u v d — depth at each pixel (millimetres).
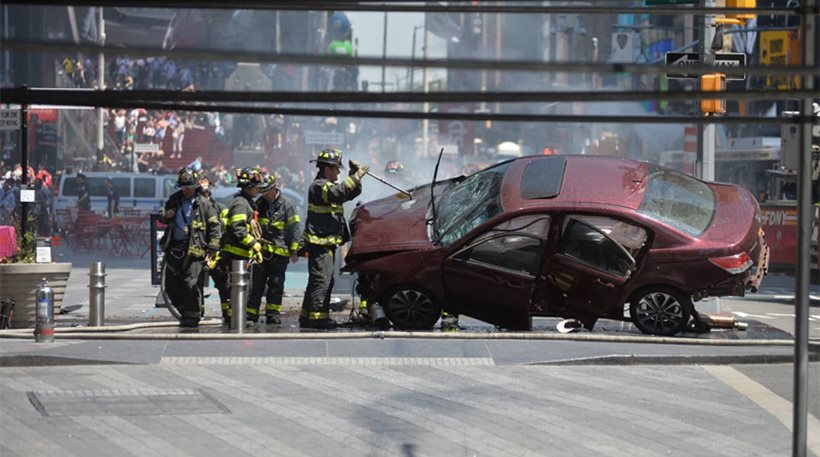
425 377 35750
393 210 46656
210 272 46562
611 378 36375
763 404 32781
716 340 41375
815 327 55500
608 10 15547
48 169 139125
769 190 114875
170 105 12961
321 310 45469
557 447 27188
